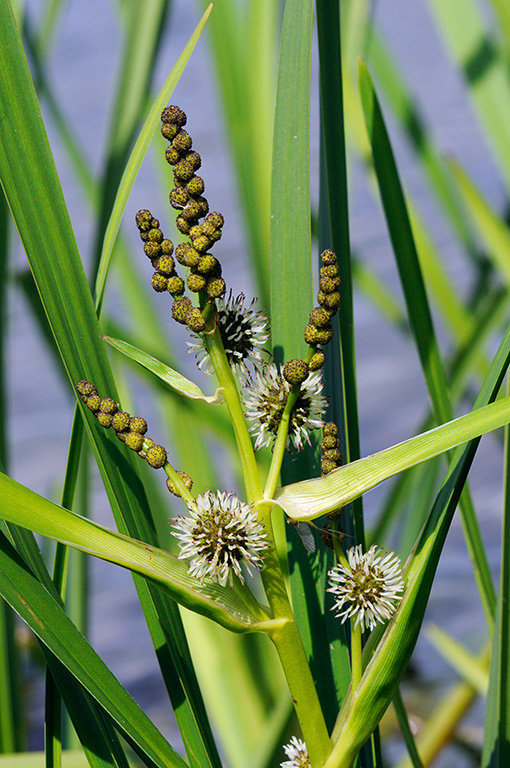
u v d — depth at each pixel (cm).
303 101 78
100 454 76
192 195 73
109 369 76
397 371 290
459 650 117
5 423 84
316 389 75
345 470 74
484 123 106
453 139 377
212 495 74
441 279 113
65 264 75
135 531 76
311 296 78
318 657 78
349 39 103
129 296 122
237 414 74
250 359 74
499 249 94
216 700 112
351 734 74
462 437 73
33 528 72
